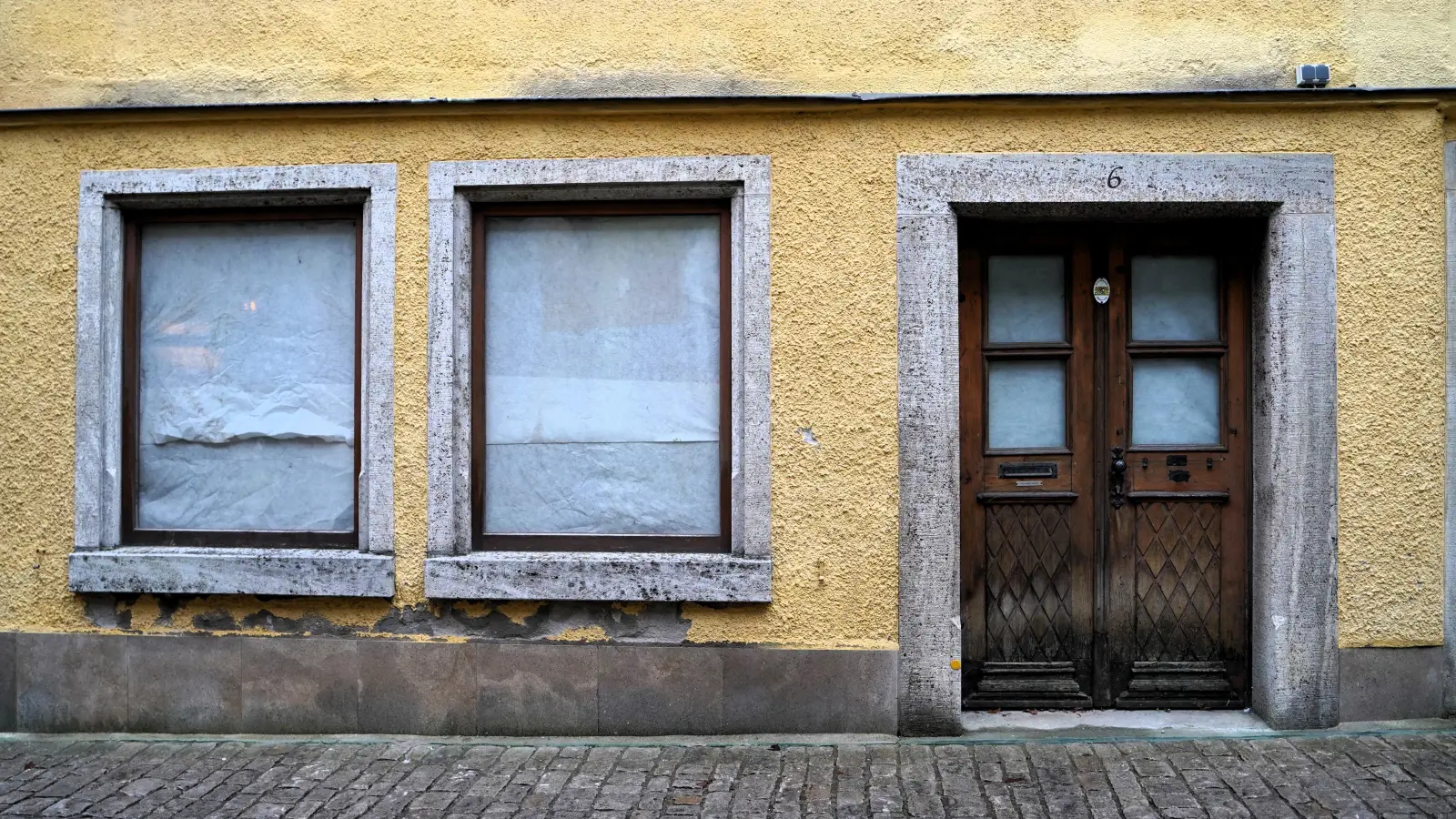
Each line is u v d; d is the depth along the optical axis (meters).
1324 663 4.28
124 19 4.50
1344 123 4.27
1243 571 4.54
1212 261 4.57
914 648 4.29
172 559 4.41
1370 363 4.27
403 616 4.41
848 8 4.34
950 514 4.28
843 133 4.31
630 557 4.37
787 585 4.32
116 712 4.50
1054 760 4.03
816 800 3.71
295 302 4.63
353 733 4.43
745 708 4.33
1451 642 4.33
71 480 4.52
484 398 4.55
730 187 4.38
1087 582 4.57
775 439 4.31
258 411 4.63
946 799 3.70
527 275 4.55
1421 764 3.91
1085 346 4.56
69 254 4.52
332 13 4.45
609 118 4.36
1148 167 4.26
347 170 4.41
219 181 4.45
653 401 4.53
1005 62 4.32
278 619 4.46
